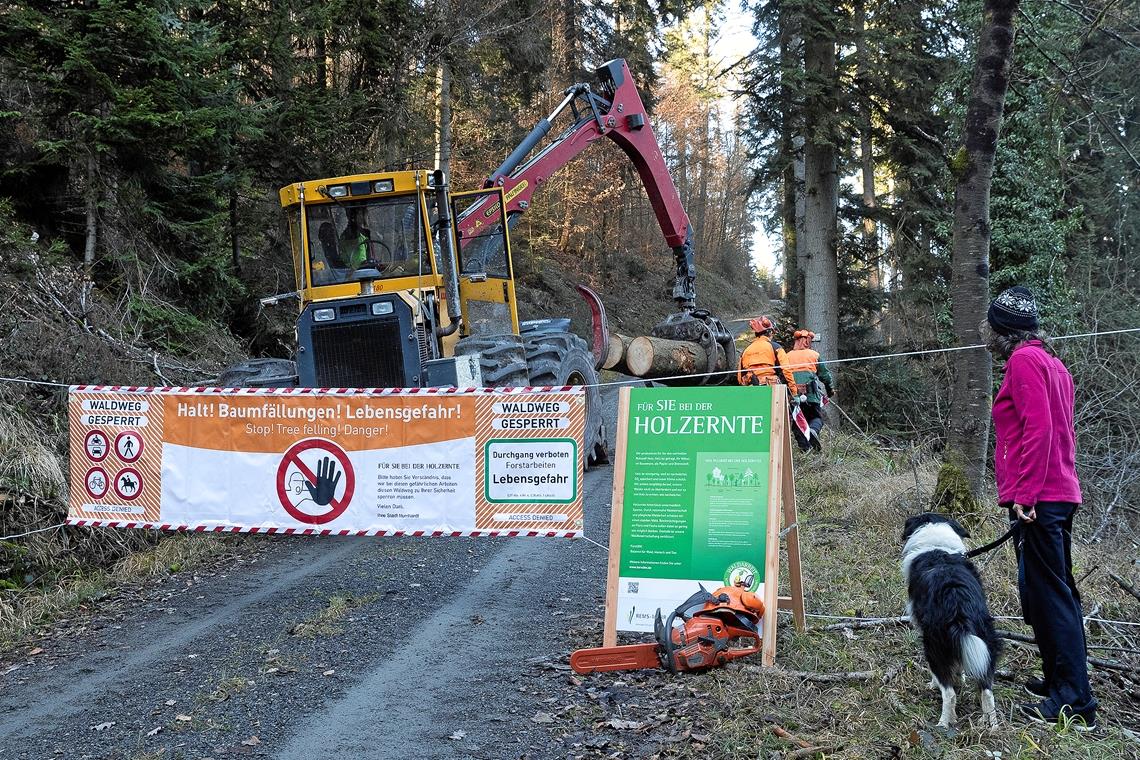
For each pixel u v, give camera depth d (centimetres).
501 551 713
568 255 3384
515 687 446
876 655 459
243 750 393
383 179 791
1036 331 417
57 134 1053
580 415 555
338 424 595
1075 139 1479
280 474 606
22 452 710
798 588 488
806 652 462
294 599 609
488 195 969
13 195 1053
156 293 1099
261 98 1385
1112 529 773
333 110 1457
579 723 402
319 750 389
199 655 513
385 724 412
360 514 592
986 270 690
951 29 1527
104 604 631
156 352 1016
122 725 426
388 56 1656
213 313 1211
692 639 442
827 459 966
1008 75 676
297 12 1420
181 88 1073
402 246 809
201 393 617
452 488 577
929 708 396
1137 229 1534
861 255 1741
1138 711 412
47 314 888
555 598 589
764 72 1564
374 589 620
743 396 482
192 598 630
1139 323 1263
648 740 380
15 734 423
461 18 1734
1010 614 523
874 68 1469
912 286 1622
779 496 468
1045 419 388
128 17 981
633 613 473
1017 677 434
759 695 410
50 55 1017
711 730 382
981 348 688
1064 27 1176
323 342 761
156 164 1096
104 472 634
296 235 817
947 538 411
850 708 393
